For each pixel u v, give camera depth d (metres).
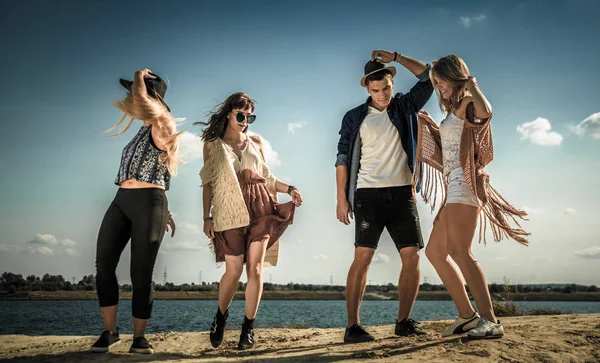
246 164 4.62
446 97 4.10
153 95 4.23
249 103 4.67
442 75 4.03
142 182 4.06
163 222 4.15
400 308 4.78
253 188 4.55
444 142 4.16
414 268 4.67
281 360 3.40
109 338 4.09
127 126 4.36
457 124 4.04
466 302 4.15
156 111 4.08
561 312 9.32
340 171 4.90
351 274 4.59
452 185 4.00
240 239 4.38
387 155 4.71
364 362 3.21
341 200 4.87
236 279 4.33
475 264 3.91
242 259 4.39
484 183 4.02
